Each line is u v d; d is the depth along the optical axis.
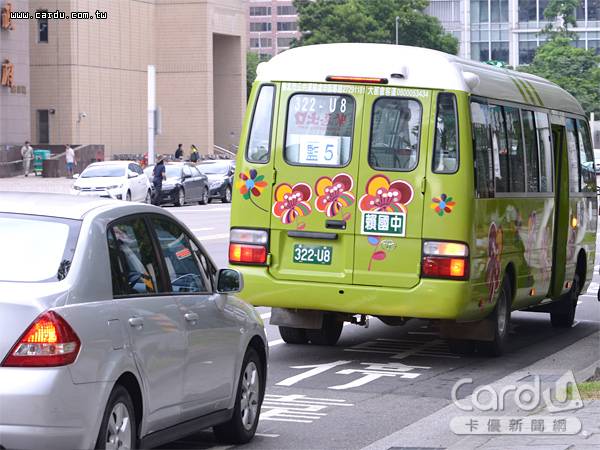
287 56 20.61
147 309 11.42
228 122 134.62
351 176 19.98
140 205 12.21
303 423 15.58
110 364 10.56
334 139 20.12
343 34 159.25
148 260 11.91
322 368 20.17
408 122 19.86
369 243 19.88
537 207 23.75
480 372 20.12
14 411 9.80
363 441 14.48
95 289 10.74
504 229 21.53
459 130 19.69
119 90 120.31
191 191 77.56
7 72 102.38
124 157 117.50
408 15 161.38
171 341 11.77
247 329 13.80
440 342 23.70
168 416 11.80
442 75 19.81
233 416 13.73
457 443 13.81
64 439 10.02
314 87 20.30
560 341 24.61
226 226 55.78
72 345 10.09
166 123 126.94
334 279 20.00
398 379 19.22
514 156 22.34
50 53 113.81
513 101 22.41
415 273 19.67
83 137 115.12
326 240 20.06
